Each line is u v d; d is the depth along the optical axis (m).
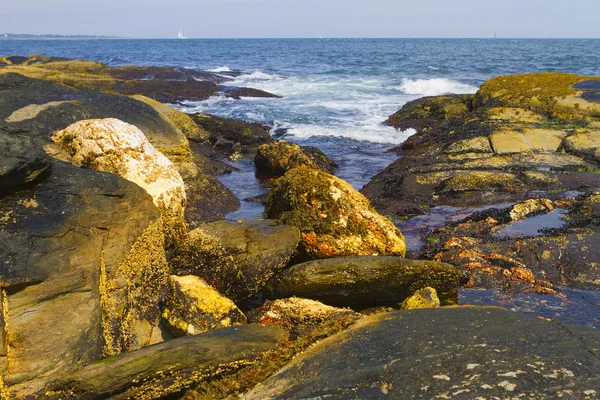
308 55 74.94
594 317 6.27
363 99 25.38
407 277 6.68
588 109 14.81
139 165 7.27
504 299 6.74
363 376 4.07
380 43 157.62
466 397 3.70
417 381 3.92
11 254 4.58
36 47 126.31
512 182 10.70
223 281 6.66
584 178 10.85
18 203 4.89
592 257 7.29
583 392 3.70
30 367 4.38
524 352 4.21
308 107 22.91
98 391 4.27
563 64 50.75
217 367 4.60
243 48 112.19
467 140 13.05
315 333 5.12
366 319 5.14
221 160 14.05
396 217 9.71
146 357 4.44
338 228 7.58
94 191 5.36
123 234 5.51
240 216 9.89
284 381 4.27
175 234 7.40
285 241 7.02
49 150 7.17
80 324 4.75
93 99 10.20
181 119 14.07
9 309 4.47
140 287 5.72
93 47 126.12
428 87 28.75
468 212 9.79
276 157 12.70
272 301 6.36
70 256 4.92
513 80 17.62
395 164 13.02
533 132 13.28
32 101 9.58
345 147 16.14
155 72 32.81
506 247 7.66
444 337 4.50
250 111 21.95
